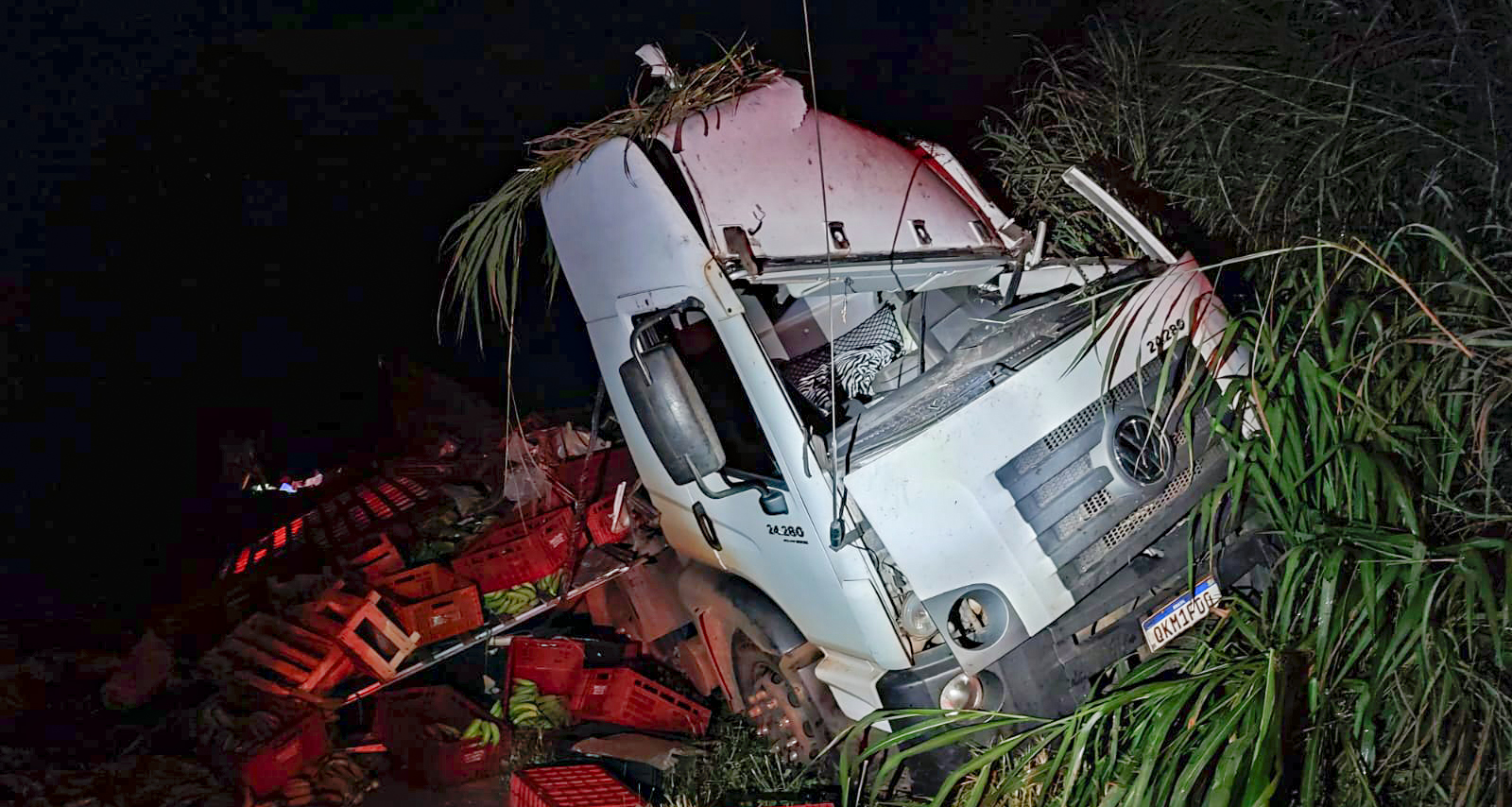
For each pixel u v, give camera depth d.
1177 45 6.14
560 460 6.63
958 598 3.45
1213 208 5.24
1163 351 3.69
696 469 3.86
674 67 4.68
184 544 7.32
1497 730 3.26
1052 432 3.55
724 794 4.32
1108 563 3.53
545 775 4.47
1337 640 3.34
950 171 4.58
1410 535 3.32
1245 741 2.98
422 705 5.00
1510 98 4.55
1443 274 4.06
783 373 4.51
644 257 4.05
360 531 6.43
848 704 3.98
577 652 5.24
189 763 4.82
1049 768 3.26
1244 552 3.72
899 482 3.45
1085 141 6.00
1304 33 5.62
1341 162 4.83
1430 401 3.73
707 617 4.75
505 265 4.87
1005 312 4.17
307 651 5.43
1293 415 3.58
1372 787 3.25
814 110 4.16
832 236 4.00
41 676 5.58
